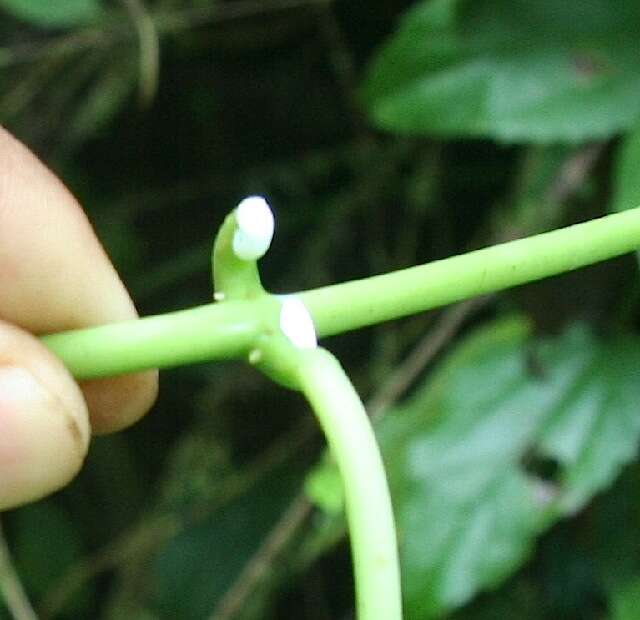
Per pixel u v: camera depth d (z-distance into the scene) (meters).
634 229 0.11
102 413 0.14
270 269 0.29
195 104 0.29
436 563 0.18
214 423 0.28
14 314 0.13
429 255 0.27
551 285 0.20
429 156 0.26
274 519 0.27
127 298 0.13
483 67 0.19
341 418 0.09
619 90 0.18
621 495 0.20
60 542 0.29
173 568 0.27
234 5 0.25
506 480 0.18
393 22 0.26
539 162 0.20
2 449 0.11
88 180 0.30
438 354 0.25
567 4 0.18
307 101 0.29
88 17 0.23
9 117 0.27
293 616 0.29
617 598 0.20
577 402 0.19
